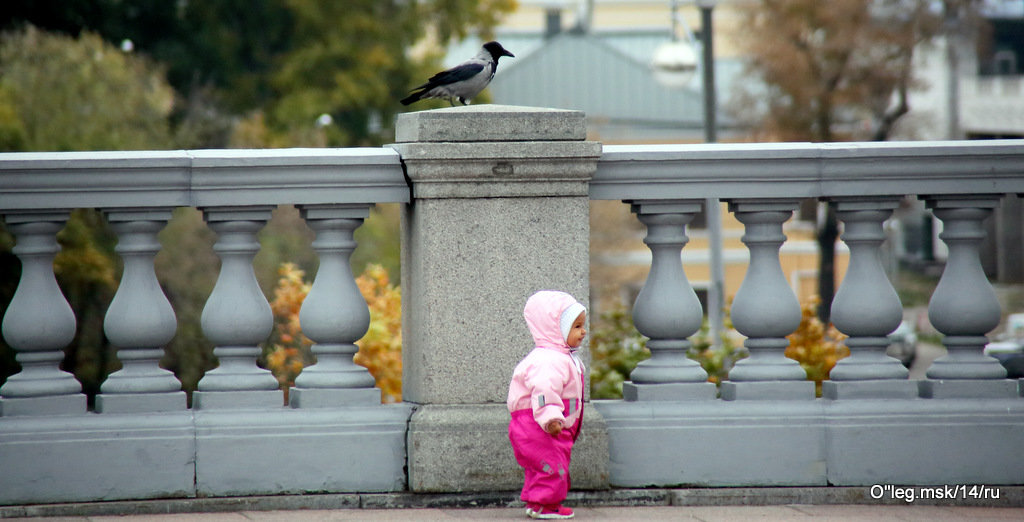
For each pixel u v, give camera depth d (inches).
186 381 1625.2
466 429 450.6
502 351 453.7
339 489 457.1
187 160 443.2
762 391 480.1
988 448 475.5
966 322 485.1
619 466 468.4
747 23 3324.3
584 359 463.8
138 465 445.7
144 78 2422.5
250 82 3437.5
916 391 484.1
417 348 462.6
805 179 473.7
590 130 3941.9
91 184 438.0
